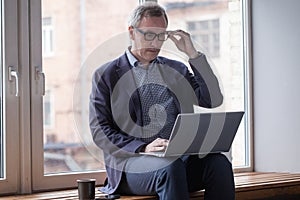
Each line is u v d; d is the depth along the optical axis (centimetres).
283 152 369
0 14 285
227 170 259
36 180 293
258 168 379
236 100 379
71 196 275
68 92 308
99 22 321
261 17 377
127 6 332
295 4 363
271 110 373
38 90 293
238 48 382
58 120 304
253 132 381
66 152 308
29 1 291
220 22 374
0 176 286
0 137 287
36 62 293
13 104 286
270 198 343
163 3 347
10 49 285
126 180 266
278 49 370
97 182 315
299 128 362
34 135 292
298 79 362
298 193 328
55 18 304
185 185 245
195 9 362
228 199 256
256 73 380
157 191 251
